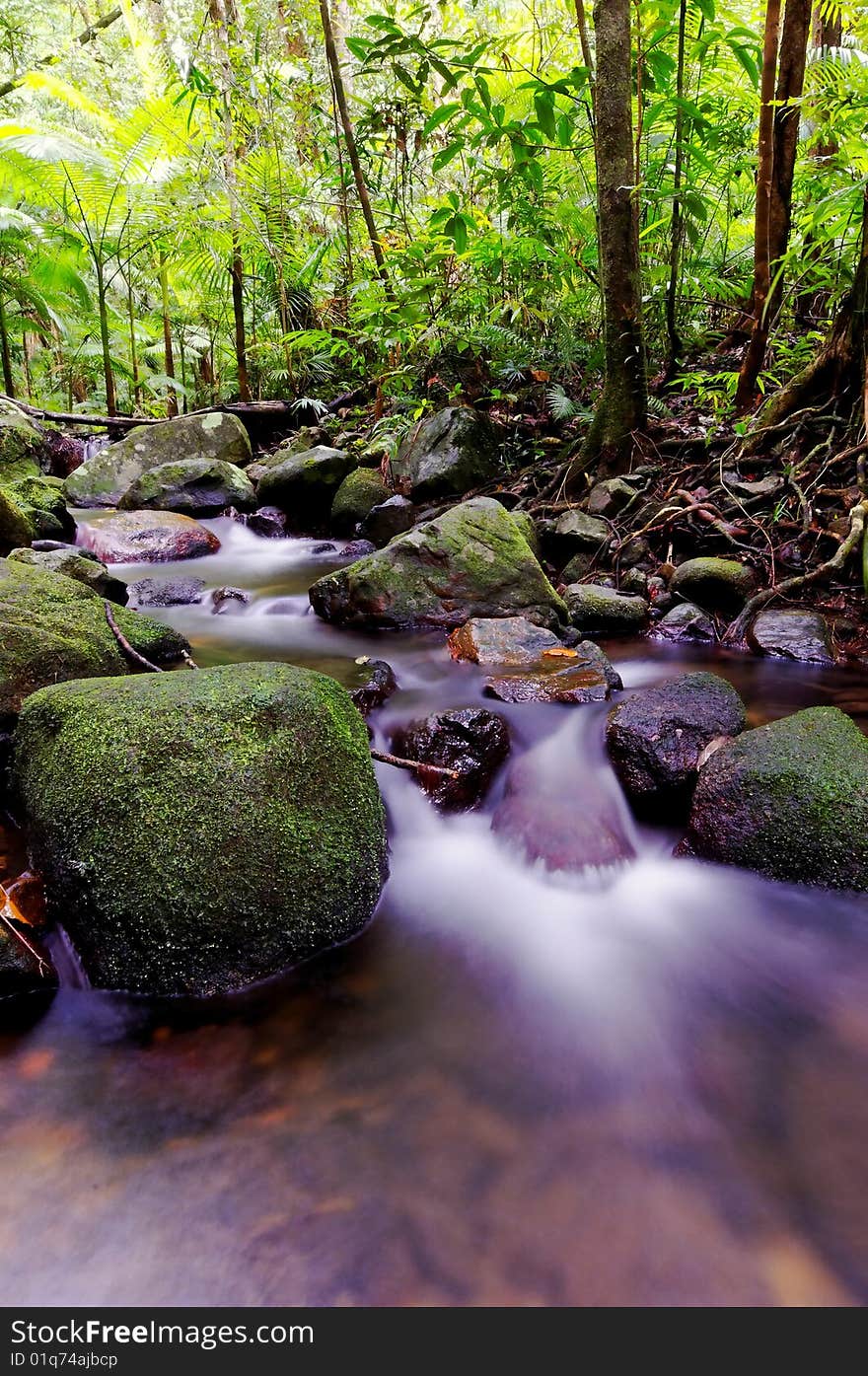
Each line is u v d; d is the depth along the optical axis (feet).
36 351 48.37
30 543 15.12
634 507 15.51
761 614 12.57
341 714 6.91
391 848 7.53
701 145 17.89
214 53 25.41
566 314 21.21
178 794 5.74
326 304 29.25
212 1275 3.78
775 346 17.67
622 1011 5.71
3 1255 3.84
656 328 20.24
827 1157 4.46
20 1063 4.99
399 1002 5.69
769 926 6.57
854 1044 5.35
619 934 6.70
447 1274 3.80
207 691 6.43
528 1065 5.13
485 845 8.02
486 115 16.65
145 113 26.37
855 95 14.93
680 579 13.65
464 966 6.15
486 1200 4.17
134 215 28.60
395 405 23.58
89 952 5.59
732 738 7.96
